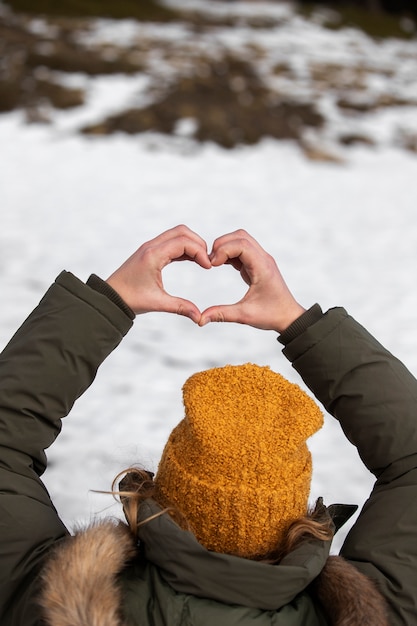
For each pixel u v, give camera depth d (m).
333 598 1.07
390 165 15.30
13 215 10.11
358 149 16.19
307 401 1.08
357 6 31.12
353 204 12.23
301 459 1.08
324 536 1.07
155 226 10.25
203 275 8.03
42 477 3.55
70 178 12.54
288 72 20.02
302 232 10.36
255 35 23.66
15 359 1.18
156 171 13.53
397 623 1.14
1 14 20.62
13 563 1.16
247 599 1.01
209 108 16.56
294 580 1.01
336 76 20.47
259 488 1.03
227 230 10.33
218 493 1.03
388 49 25.44
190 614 1.01
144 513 1.06
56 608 0.99
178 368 5.34
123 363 5.32
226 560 1.00
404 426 1.22
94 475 3.59
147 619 1.03
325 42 24.61
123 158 14.08
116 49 19.27
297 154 15.45
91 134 15.05
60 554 1.04
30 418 1.18
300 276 8.21
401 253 9.47
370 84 20.36
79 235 9.45
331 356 1.24
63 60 17.61
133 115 15.81
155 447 3.99
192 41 21.25
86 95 16.48
